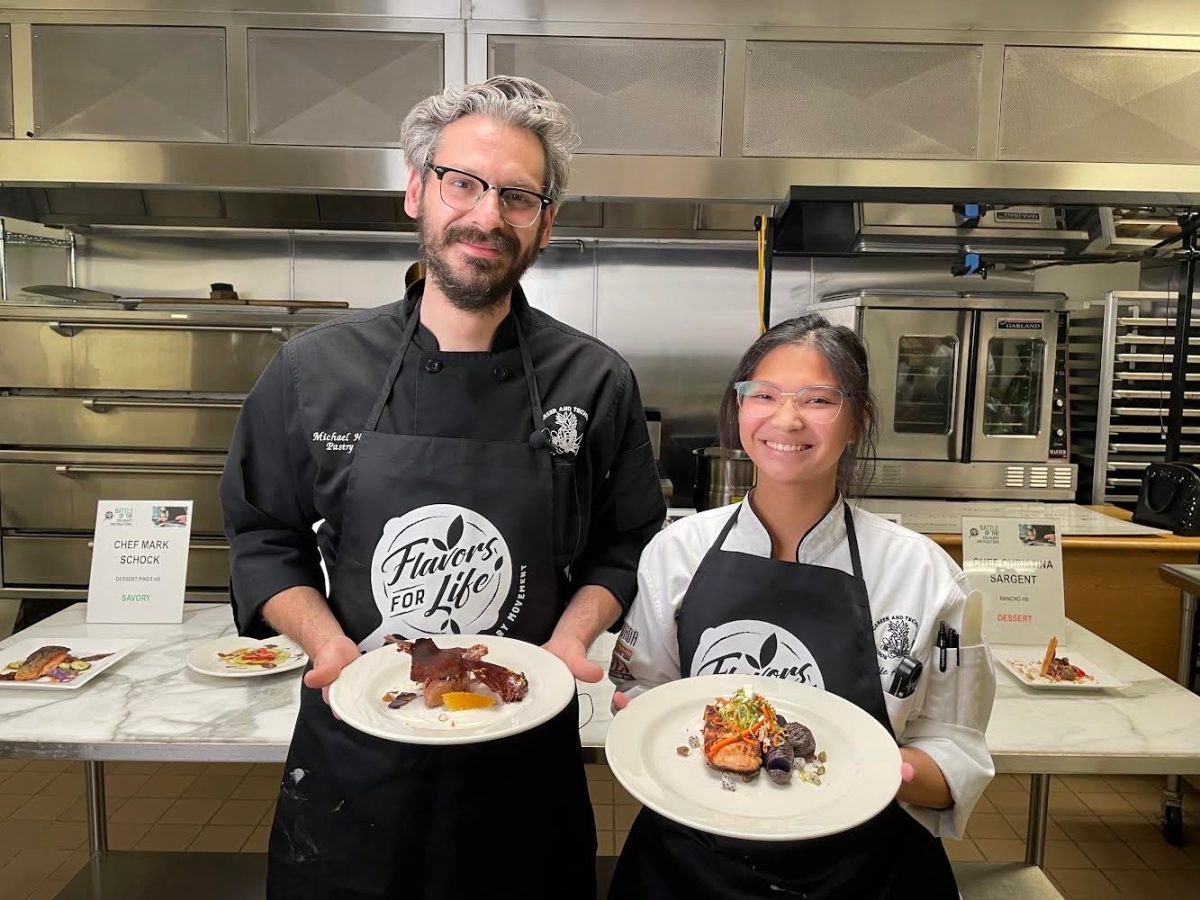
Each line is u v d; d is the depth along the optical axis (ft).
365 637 3.66
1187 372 9.80
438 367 3.71
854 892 3.29
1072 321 10.84
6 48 8.86
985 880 5.64
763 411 3.33
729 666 3.52
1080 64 9.02
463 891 3.55
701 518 3.84
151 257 11.13
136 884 5.88
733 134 8.94
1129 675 5.17
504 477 3.70
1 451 9.35
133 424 9.36
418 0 8.75
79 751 4.09
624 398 4.16
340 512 3.79
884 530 3.54
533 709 3.00
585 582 4.15
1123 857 7.35
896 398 10.08
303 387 3.77
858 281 11.59
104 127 8.95
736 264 11.40
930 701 3.43
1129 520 9.07
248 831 7.46
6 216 10.19
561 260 11.34
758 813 2.71
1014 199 7.81
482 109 3.40
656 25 8.82
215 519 9.48
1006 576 5.77
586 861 3.96
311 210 10.33
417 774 3.47
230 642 5.42
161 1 8.77
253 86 8.89
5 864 6.90
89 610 5.88
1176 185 9.17
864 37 8.87
